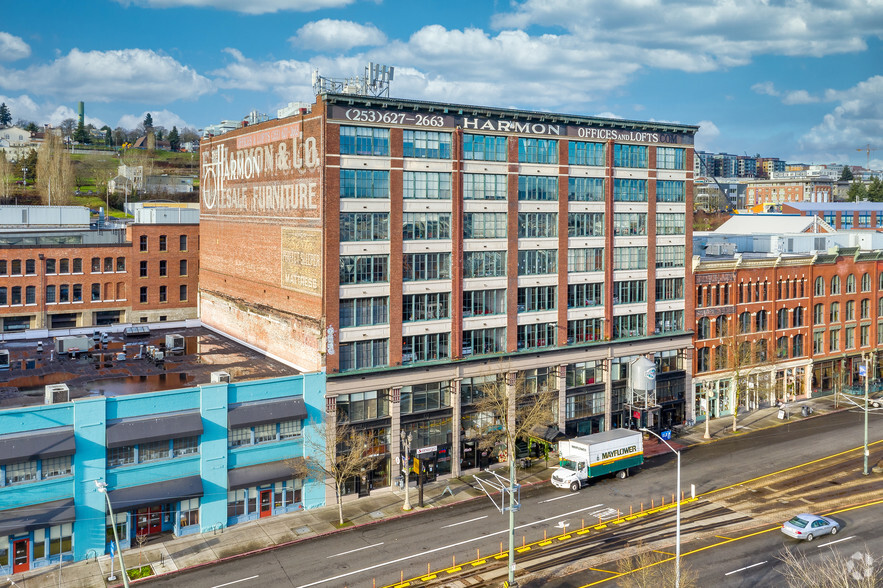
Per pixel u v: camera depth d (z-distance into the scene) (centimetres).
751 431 7769
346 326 5884
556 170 6875
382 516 5556
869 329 9800
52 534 4747
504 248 6612
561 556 4850
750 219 12644
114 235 8988
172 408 5172
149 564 4766
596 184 7181
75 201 17100
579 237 7069
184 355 6975
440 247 6281
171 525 5234
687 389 7919
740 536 5150
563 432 6925
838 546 4969
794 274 8881
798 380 9069
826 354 9300
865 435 6456
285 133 6347
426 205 6191
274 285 6681
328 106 5703
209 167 8138
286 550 4978
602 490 6084
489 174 6506
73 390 5550
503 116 6500
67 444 4716
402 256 6091
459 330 6359
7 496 4581
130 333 7856
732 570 4612
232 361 6694
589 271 7150
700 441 7419
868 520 5434
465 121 6334
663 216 7688
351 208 5853
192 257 8888
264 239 6850
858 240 10188
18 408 4628
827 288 9244
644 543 5041
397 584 4472
